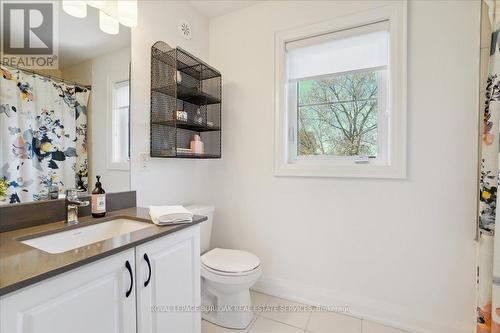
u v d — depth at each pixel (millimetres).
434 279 1538
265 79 2035
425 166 1542
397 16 1577
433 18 1505
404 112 1564
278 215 2012
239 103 2154
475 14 1412
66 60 1251
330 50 1850
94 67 1378
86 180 1342
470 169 1436
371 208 1697
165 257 1097
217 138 2242
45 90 1172
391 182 1636
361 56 1752
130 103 1585
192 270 1264
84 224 1174
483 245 1233
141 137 1660
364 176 1693
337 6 1763
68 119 1266
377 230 1683
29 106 1116
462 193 1458
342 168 1762
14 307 638
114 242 924
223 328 1634
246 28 2117
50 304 711
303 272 1925
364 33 1698
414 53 1553
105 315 860
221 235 2260
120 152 1526
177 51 1759
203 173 2279
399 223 1620
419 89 1544
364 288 1728
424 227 1556
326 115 1908
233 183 2195
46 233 1041
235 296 1637
